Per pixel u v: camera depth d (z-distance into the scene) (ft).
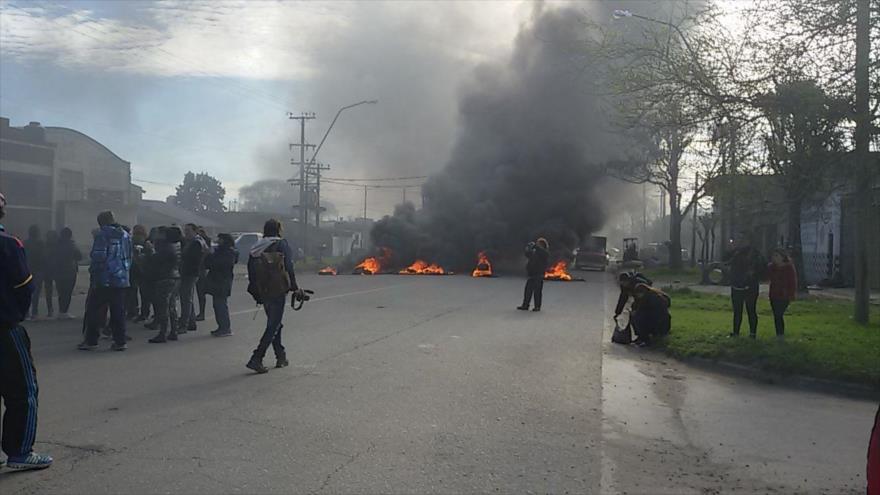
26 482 18.11
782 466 21.48
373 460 20.40
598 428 24.64
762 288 95.66
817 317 57.62
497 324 51.03
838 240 105.19
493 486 18.71
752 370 35.06
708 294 81.82
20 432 18.81
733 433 25.14
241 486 18.11
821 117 39.96
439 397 28.07
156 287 39.29
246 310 57.77
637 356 40.14
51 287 49.98
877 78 39.70
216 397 27.09
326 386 29.45
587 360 37.32
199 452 20.63
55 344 38.52
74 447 20.85
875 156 41.52
